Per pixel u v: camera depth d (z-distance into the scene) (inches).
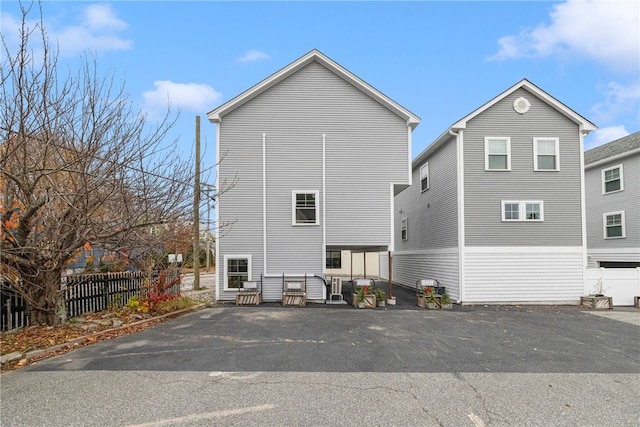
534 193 511.2
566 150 518.0
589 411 159.0
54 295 295.7
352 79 507.2
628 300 497.0
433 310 438.3
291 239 498.9
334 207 503.5
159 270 442.0
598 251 721.6
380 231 502.0
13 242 259.1
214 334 296.8
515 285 498.6
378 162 508.7
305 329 317.7
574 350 259.6
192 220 336.5
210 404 160.4
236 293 484.1
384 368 213.3
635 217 645.3
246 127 509.0
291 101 512.7
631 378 201.9
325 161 507.8
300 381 190.1
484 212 506.9
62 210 273.9
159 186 288.0
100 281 372.2
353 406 159.9
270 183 504.7
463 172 510.6
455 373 206.4
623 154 653.9
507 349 259.3
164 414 150.5
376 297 462.0
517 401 168.6
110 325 310.2
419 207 672.4
